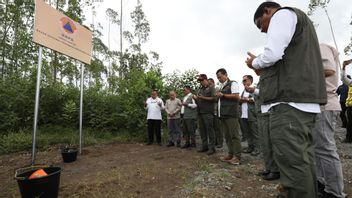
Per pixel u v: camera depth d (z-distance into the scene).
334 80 2.60
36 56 10.79
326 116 2.51
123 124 8.85
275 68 1.86
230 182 3.39
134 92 8.85
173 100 7.19
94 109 8.80
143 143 7.65
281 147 1.75
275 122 1.81
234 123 4.51
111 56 22.17
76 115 8.45
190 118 6.61
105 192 3.17
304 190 1.64
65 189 3.33
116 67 18.67
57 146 6.68
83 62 6.02
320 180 2.68
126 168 4.34
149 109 7.41
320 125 2.53
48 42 4.80
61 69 12.15
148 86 9.15
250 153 5.62
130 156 5.55
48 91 8.56
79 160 5.18
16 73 9.70
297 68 1.76
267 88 1.90
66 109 8.16
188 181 3.54
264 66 1.87
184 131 6.95
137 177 3.78
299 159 1.68
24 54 10.71
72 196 3.06
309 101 1.73
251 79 5.48
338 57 2.78
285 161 1.72
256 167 4.27
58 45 5.10
